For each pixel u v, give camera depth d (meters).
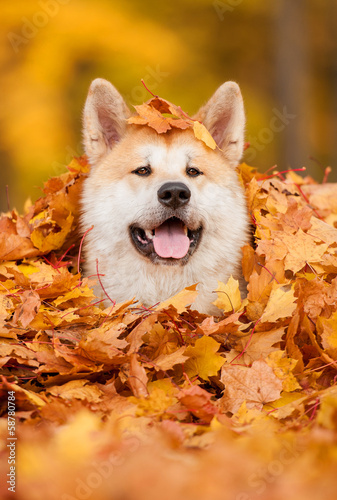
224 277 4.41
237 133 4.64
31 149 14.35
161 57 15.07
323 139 18.97
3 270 4.30
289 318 3.77
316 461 2.30
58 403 2.96
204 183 4.33
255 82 18.55
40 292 3.95
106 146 4.71
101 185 4.46
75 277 3.99
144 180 4.27
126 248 4.36
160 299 4.37
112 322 3.77
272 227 4.39
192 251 4.29
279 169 16.80
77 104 15.02
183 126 4.31
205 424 2.99
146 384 3.28
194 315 3.95
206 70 17.05
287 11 16.97
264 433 2.72
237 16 17.95
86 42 14.53
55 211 4.77
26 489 2.26
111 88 4.59
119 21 14.84
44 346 3.53
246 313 3.88
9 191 15.31
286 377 3.36
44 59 14.39
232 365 3.45
